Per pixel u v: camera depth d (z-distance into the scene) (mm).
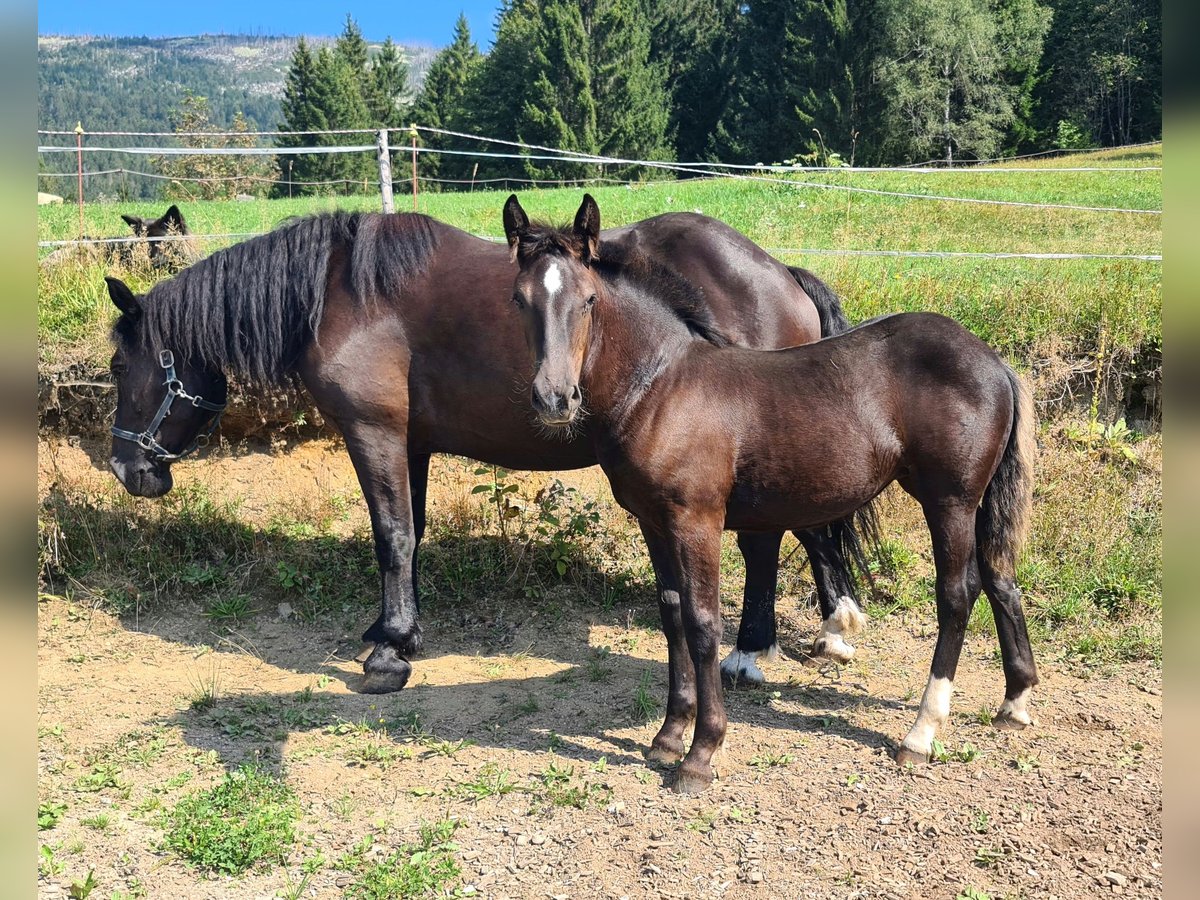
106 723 4797
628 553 6672
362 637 5559
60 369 6816
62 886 3451
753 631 5266
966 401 4160
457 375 5137
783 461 4164
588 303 3803
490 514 6781
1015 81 43594
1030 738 4477
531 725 4785
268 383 5422
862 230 14758
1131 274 9133
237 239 10750
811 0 41000
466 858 3639
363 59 76375
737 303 5242
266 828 3742
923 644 5695
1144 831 3680
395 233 5184
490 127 49125
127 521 6469
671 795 4055
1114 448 7352
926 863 3514
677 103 52531
